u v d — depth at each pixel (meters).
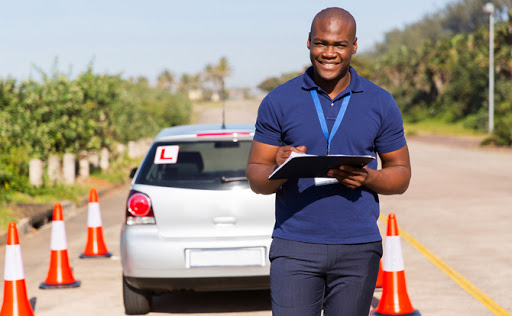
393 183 3.59
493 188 19.83
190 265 6.89
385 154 3.72
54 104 22.98
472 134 70.19
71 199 17.75
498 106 75.81
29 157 20.70
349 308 3.69
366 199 3.65
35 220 14.43
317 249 3.62
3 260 10.84
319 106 3.61
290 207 3.66
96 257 10.63
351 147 3.61
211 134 7.38
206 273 6.89
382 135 3.68
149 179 7.20
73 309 7.71
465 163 30.59
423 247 11.16
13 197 16.62
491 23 58.59
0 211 14.22
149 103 72.25
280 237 3.70
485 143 46.94
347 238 3.61
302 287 3.67
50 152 22.66
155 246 6.90
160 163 7.26
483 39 96.81
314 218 3.61
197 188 7.06
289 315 3.68
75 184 20.92
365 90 3.64
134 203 7.09
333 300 3.74
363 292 3.68
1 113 20.70
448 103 98.25
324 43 3.53
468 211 15.30
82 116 23.92
